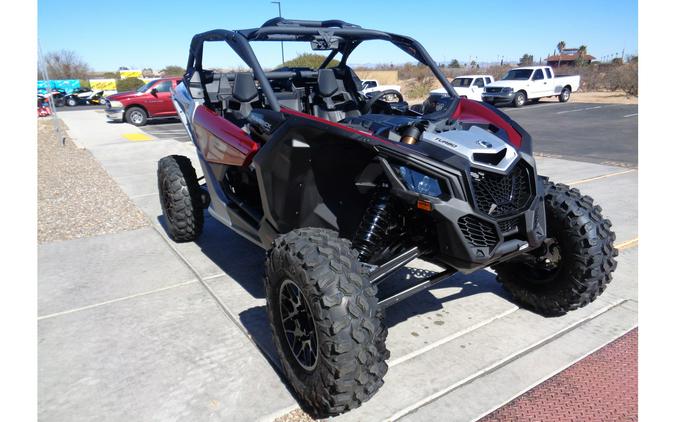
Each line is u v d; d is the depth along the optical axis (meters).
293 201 3.05
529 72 23.77
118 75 68.25
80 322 3.25
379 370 2.22
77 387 2.57
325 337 2.13
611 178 7.06
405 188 2.49
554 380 2.59
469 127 2.94
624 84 26.42
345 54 4.45
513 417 2.33
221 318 3.29
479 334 3.06
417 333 3.08
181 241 4.79
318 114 4.00
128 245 4.75
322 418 2.34
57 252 4.56
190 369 2.72
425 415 2.36
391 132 2.71
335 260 2.25
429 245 2.75
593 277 2.94
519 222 2.65
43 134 14.38
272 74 4.29
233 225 3.81
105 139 13.14
